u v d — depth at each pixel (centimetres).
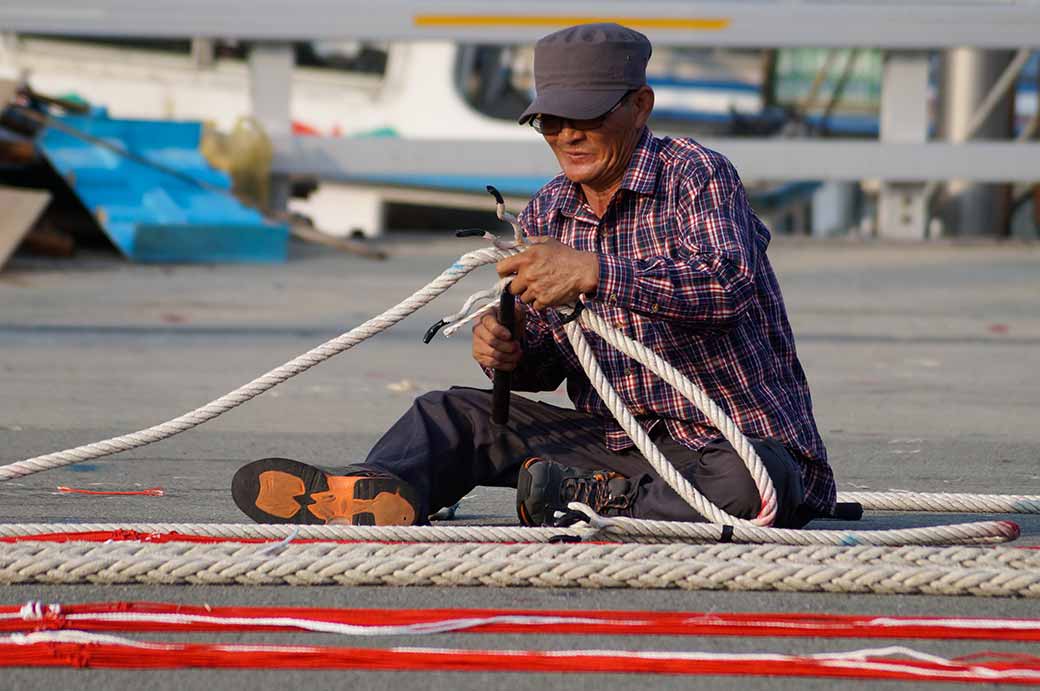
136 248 3938
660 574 1156
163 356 2755
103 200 4000
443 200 5694
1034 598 1151
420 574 1155
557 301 1191
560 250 1188
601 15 4425
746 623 1054
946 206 5359
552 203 1312
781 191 5991
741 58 6425
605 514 1289
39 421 2144
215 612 1057
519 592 1153
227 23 4431
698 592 1159
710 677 959
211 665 966
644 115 1262
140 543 1184
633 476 1329
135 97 5503
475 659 970
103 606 1058
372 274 3884
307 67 5562
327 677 951
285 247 4072
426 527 1250
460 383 2566
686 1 4434
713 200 1248
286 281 3706
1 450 1909
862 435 2131
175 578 1151
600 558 1170
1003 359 2886
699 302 1194
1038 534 1411
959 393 2520
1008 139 5438
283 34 4416
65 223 4206
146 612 1054
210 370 2628
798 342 3048
